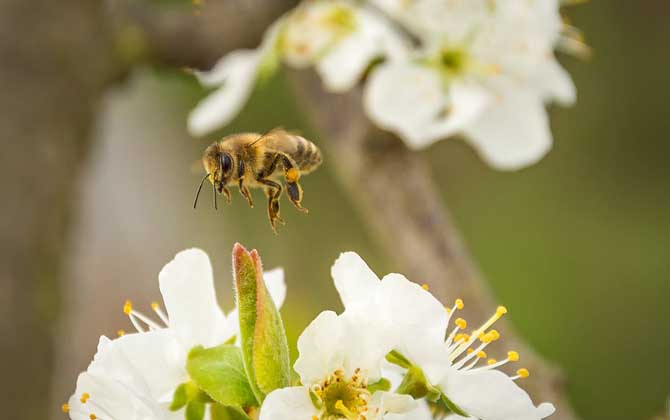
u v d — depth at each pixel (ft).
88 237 1.88
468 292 1.10
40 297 1.16
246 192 1.04
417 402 0.90
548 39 1.13
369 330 0.90
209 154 1.04
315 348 0.90
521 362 1.07
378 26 1.13
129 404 0.90
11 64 1.17
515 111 1.14
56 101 1.18
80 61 1.18
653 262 1.85
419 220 1.12
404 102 1.12
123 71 1.21
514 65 1.13
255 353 0.89
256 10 1.19
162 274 0.91
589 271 1.86
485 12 1.13
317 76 1.16
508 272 1.87
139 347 0.90
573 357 1.79
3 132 1.16
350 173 1.14
